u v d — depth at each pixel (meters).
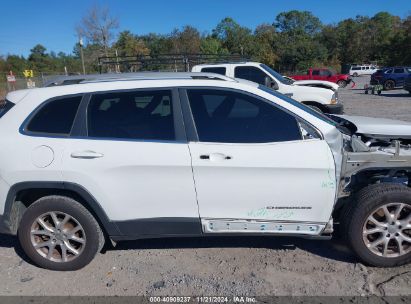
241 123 3.38
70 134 3.44
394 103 18.22
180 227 3.47
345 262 3.63
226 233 3.47
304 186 3.31
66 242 3.56
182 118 3.39
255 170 3.29
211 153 3.29
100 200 3.40
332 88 11.97
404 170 3.66
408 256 3.43
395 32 75.94
